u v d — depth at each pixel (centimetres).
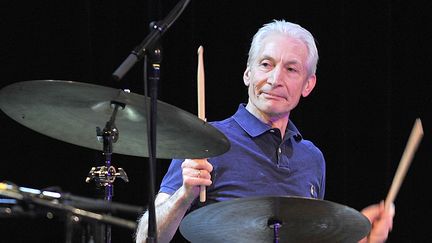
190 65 1372
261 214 764
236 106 1388
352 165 1405
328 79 1416
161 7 1348
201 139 764
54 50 1316
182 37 1378
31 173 1302
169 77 1370
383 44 1410
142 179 1335
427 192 1391
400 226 1393
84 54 1320
